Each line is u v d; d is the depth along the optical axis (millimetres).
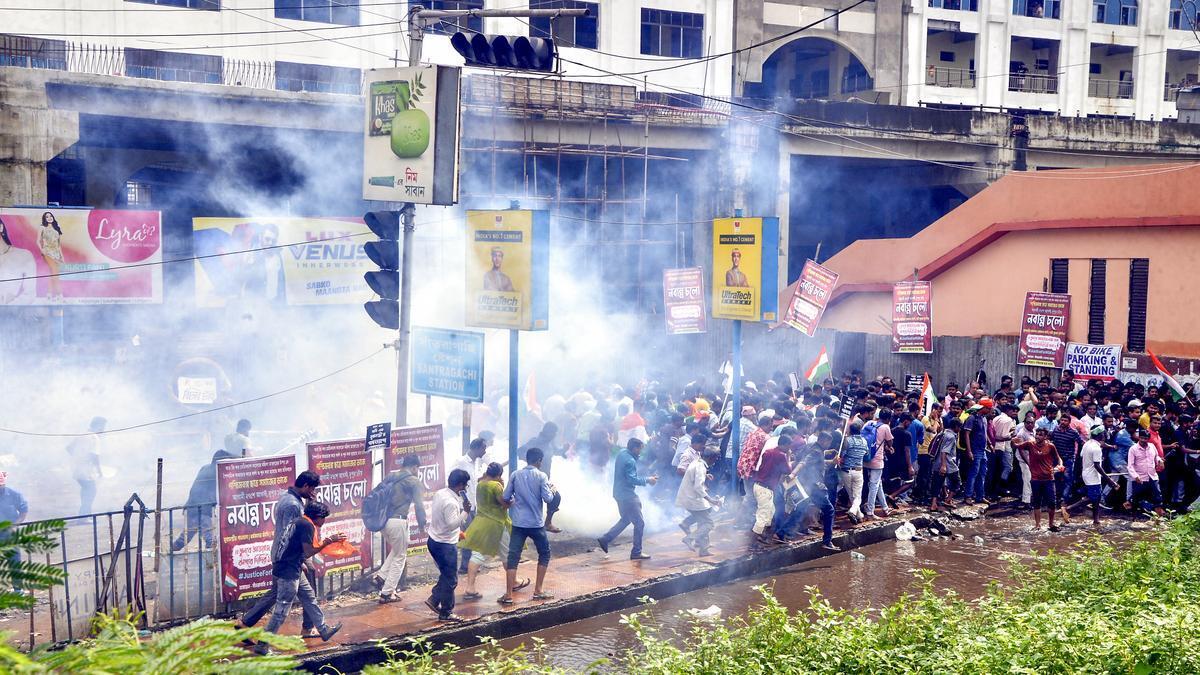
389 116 13039
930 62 52562
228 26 30688
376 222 13008
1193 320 21766
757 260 15164
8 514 11648
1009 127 40062
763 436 14875
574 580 12500
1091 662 7148
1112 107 54094
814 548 14586
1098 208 23938
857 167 43906
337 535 9930
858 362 27328
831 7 47875
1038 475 16141
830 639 7898
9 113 23688
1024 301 24906
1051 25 52625
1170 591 9016
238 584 10633
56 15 28328
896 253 29500
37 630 9734
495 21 34969
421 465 12578
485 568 12906
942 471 16891
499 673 7742
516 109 30297
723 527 15508
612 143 33406
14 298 18500
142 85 25281
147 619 10031
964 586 13070
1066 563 10469
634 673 7863
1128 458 16875
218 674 3291
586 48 37688
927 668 7375
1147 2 53906
